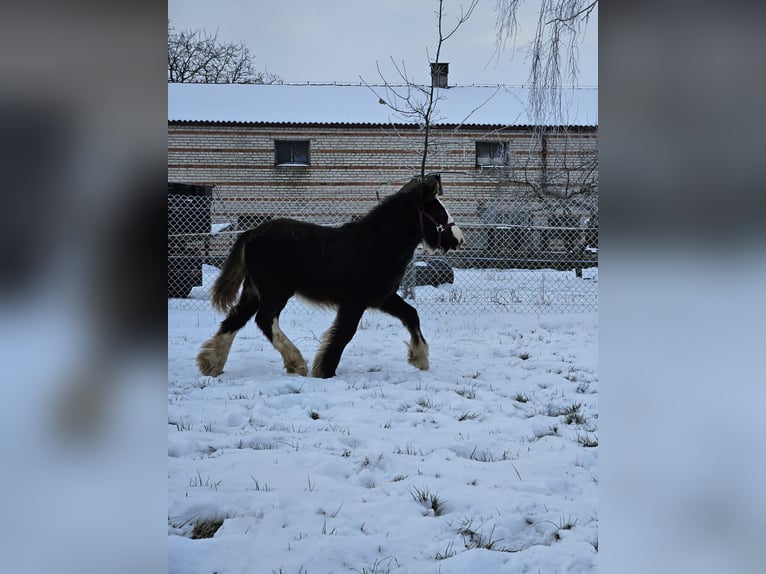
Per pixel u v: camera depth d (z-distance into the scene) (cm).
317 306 811
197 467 492
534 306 1393
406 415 643
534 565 360
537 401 715
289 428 602
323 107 2730
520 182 2272
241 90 2838
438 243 819
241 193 2620
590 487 478
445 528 402
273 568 350
